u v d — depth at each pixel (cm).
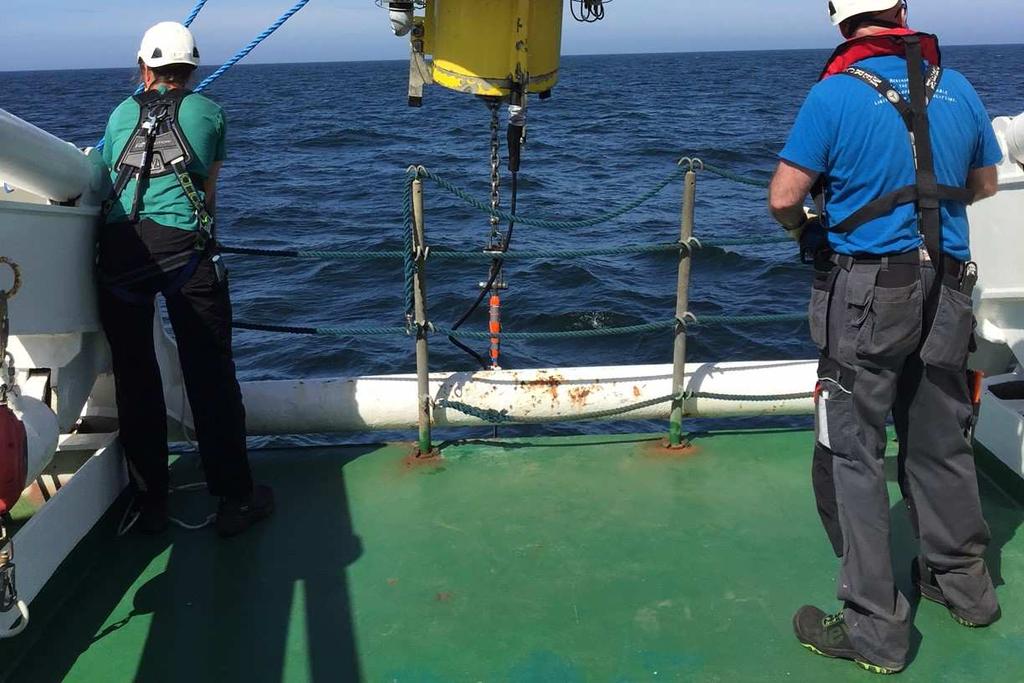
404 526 355
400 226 1659
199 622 298
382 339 936
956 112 239
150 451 340
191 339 327
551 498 373
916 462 273
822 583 312
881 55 239
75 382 332
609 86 8175
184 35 319
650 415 425
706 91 7031
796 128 244
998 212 357
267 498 364
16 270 268
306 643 286
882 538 257
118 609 305
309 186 2214
